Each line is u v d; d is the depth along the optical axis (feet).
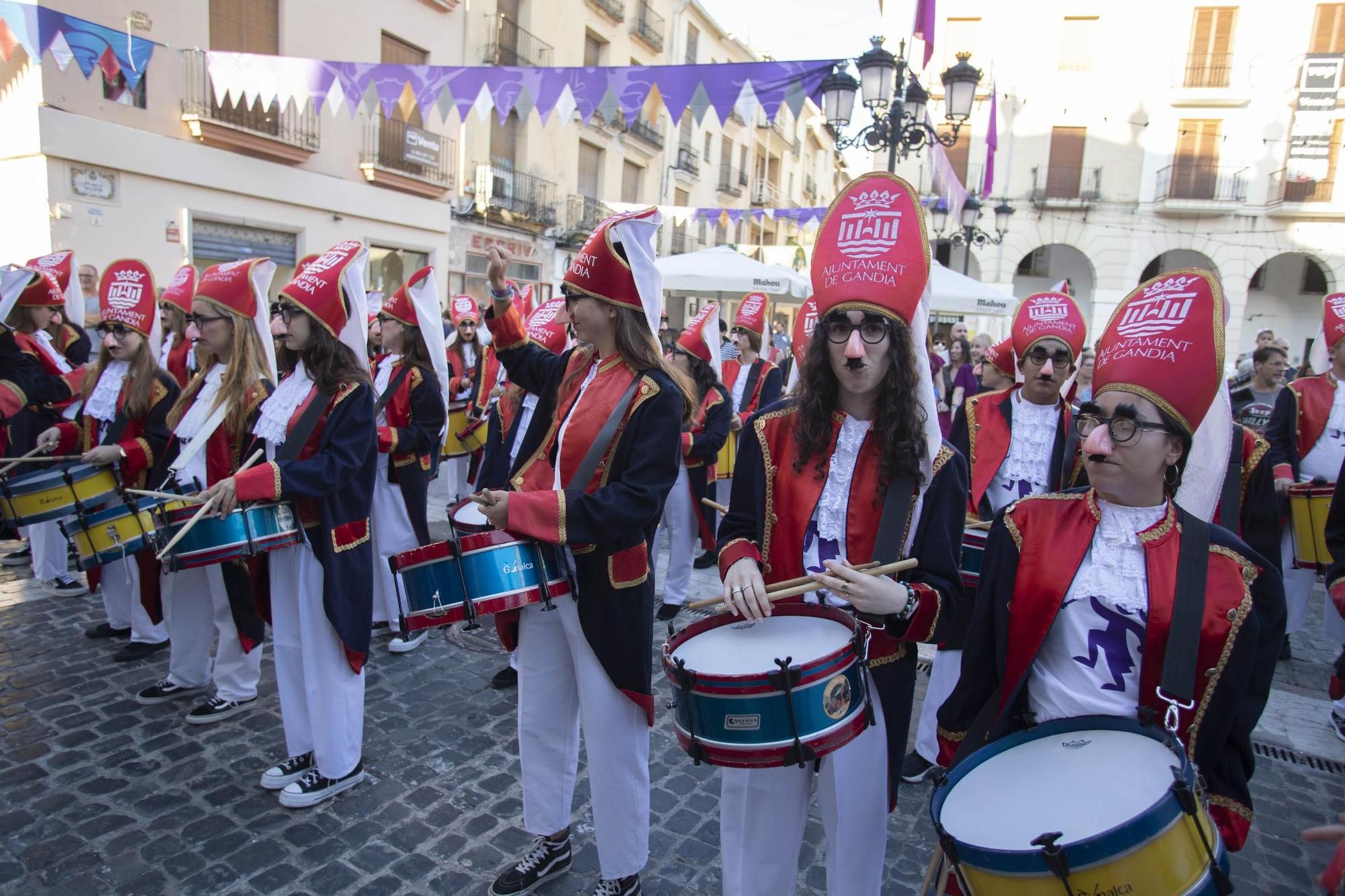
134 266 14.15
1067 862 4.70
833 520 7.11
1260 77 73.97
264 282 12.34
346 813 10.70
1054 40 77.00
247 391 11.98
